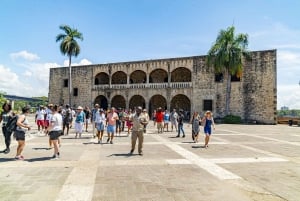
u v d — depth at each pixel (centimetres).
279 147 1391
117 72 5088
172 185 684
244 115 3825
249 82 3825
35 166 874
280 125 3512
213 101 3994
